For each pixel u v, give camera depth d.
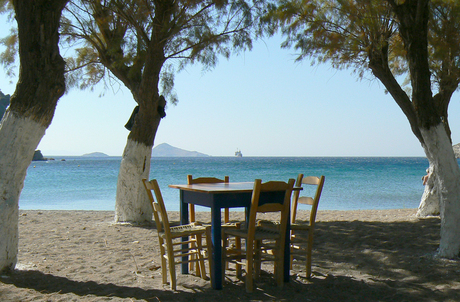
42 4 4.57
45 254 5.98
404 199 17.11
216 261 4.33
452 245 5.31
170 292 4.22
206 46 8.70
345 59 8.59
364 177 32.16
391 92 8.33
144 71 8.68
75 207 14.63
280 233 4.43
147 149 8.95
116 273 4.94
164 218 4.28
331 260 5.58
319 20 8.10
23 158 4.71
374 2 7.52
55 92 4.80
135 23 8.45
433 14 8.05
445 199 5.40
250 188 4.55
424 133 5.51
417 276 4.70
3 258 4.64
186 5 8.32
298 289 4.35
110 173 40.12
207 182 5.76
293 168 51.97
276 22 8.36
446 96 8.93
